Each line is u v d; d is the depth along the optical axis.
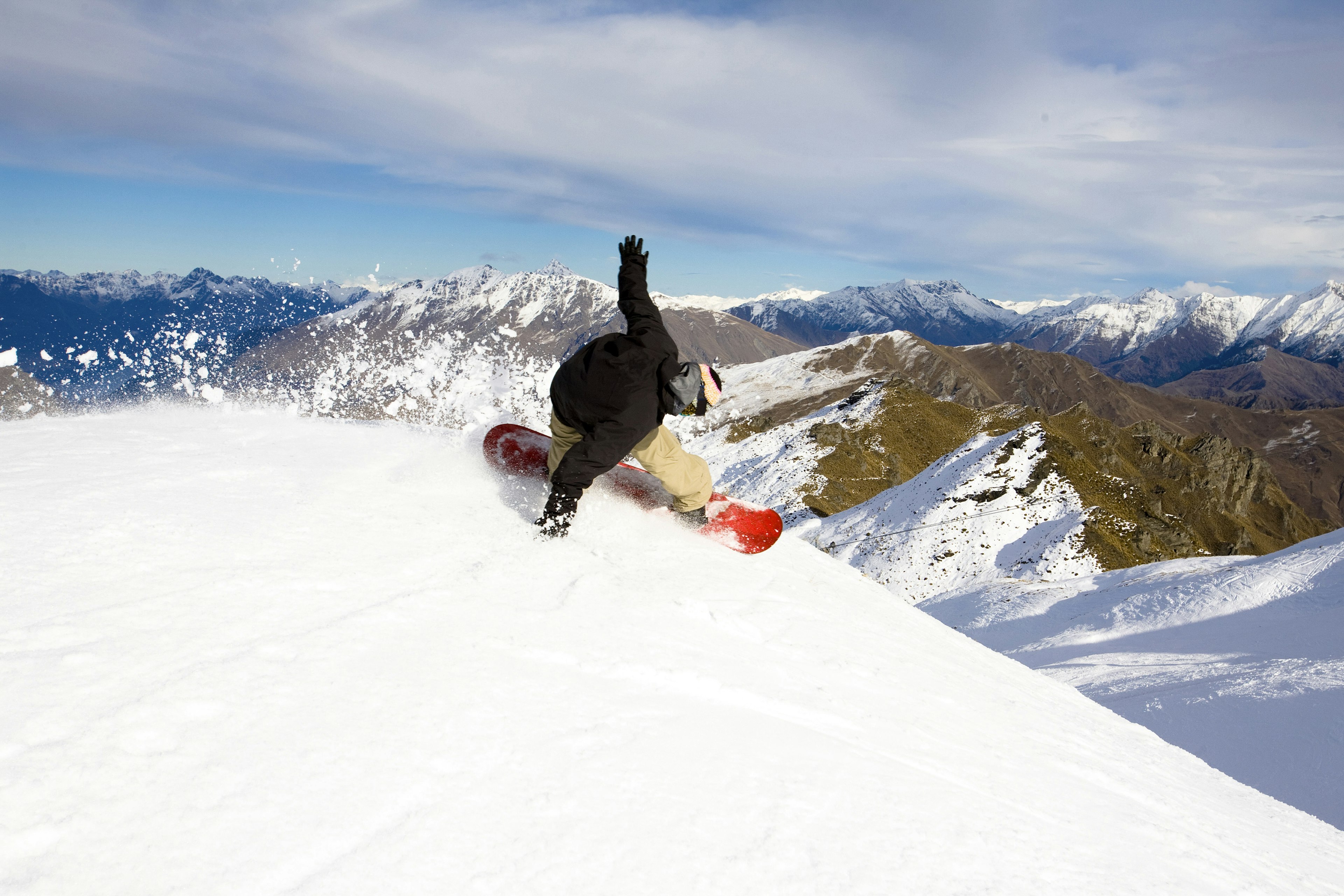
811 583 4.93
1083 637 30.61
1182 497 84.75
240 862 1.37
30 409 6.96
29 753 1.56
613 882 1.50
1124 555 60.97
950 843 2.03
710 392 3.90
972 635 38.94
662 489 5.14
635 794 1.83
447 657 2.39
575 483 3.89
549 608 3.05
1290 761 12.27
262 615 2.48
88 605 2.35
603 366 3.79
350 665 2.21
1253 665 17.98
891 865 1.81
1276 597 27.58
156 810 1.47
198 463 4.79
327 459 5.26
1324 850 4.21
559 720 2.12
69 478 4.05
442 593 2.96
